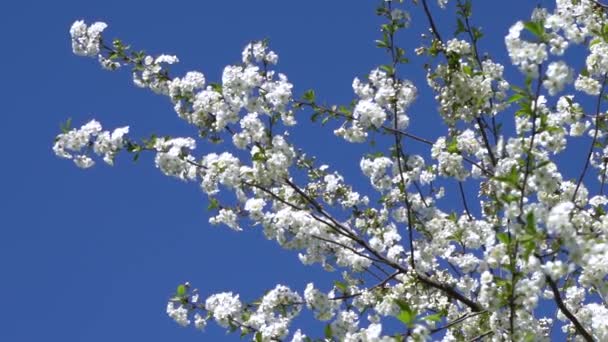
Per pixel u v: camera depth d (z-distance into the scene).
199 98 9.23
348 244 9.45
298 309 8.88
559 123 8.42
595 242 6.63
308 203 9.52
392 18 8.90
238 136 9.08
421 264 9.25
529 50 6.66
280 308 8.88
